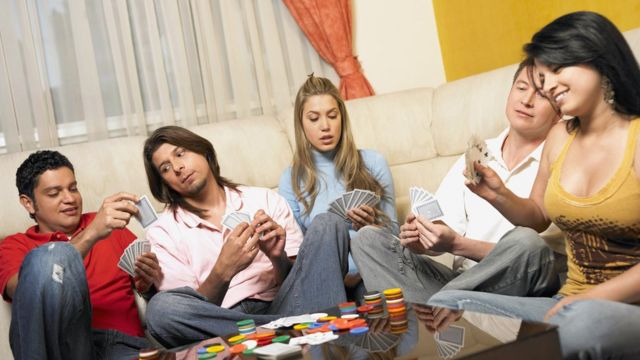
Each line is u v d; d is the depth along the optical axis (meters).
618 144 1.55
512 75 2.90
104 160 2.83
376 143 3.18
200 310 2.04
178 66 3.68
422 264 2.12
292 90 3.93
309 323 1.66
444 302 1.68
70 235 2.44
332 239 2.17
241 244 2.10
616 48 1.49
